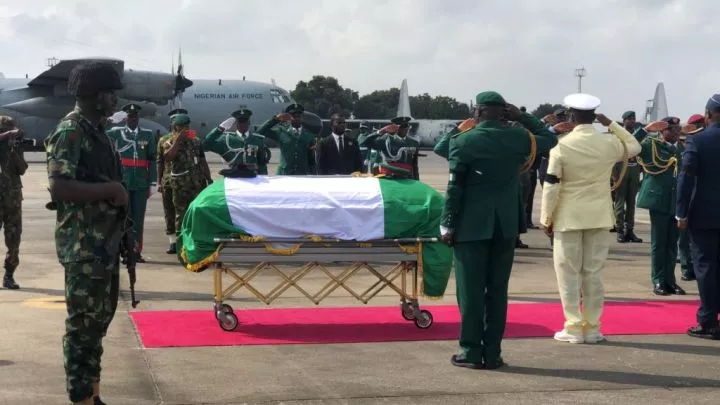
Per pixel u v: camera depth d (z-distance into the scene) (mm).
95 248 4234
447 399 4977
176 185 10773
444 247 6781
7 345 6145
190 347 6215
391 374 5535
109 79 4301
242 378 5391
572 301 6520
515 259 11391
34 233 13328
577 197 6422
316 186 6816
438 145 6262
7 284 8523
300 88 102250
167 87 33062
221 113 36625
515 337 6676
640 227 16188
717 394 5105
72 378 4336
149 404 4816
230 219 6559
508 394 5086
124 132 10562
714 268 6613
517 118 5809
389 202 6707
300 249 6680
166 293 8469
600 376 5504
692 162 6578
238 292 8594
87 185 4160
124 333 6625
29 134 35031
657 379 5434
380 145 11805
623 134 6602
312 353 6094
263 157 11242
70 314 4289
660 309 7895
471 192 5625
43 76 34312
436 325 7102
